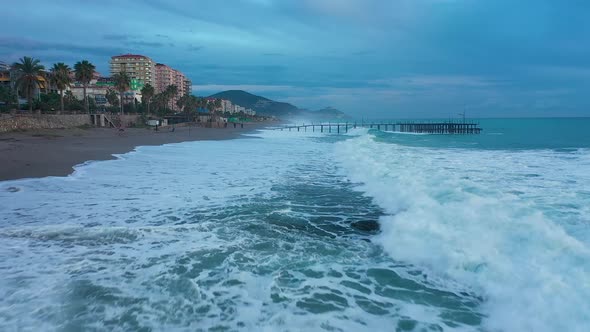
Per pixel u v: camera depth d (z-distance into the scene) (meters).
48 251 6.45
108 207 9.64
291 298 4.88
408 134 63.00
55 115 42.28
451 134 61.16
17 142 26.64
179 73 143.62
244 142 39.44
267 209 9.63
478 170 13.82
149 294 4.91
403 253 6.33
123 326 4.14
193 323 4.23
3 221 8.26
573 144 26.12
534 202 8.34
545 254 5.27
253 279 5.45
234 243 6.97
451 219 7.26
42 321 4.20
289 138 50.19
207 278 5.44
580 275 4.57
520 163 15.88
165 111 93.00
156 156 22.20
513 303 4.41
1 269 5.65
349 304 4.73
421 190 9.91
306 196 11.28
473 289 5.01
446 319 4.35
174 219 8.63
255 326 4.19
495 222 6.71
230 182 13.60
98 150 23.98
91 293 4.90
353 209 9.67
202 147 30.84
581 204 8.09
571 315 3.92
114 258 6.16
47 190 11.56
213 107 125.12
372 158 18.16
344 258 6.31
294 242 7.11
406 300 4.83
